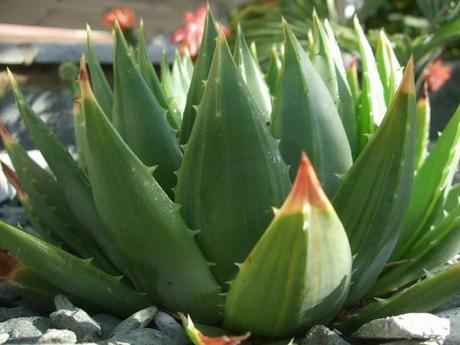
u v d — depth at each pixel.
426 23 1.79
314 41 0.51
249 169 0.42
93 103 0.41
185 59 0.67
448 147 0.51
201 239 0.44
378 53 0.55
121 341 0.43
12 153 0.53
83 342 0.44
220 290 0.44
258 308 0.42
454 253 0.50
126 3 1.96
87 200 0.50
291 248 0.38
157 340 0.44
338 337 0.43
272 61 0.60
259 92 0.50
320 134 0.46
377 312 0.46
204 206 0.43
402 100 0.41
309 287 0.40
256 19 1.54
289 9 1.51
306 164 0.36
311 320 0.43
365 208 0.43
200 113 0.43
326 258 0.39
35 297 0.51
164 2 2.08
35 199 0.54
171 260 0.44
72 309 0.46
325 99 0.46
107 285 0.47
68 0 1.84
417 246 0.52
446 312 0.49
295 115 0.46
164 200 0.43
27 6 1.78
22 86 1.14
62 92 1.20
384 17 1.88
